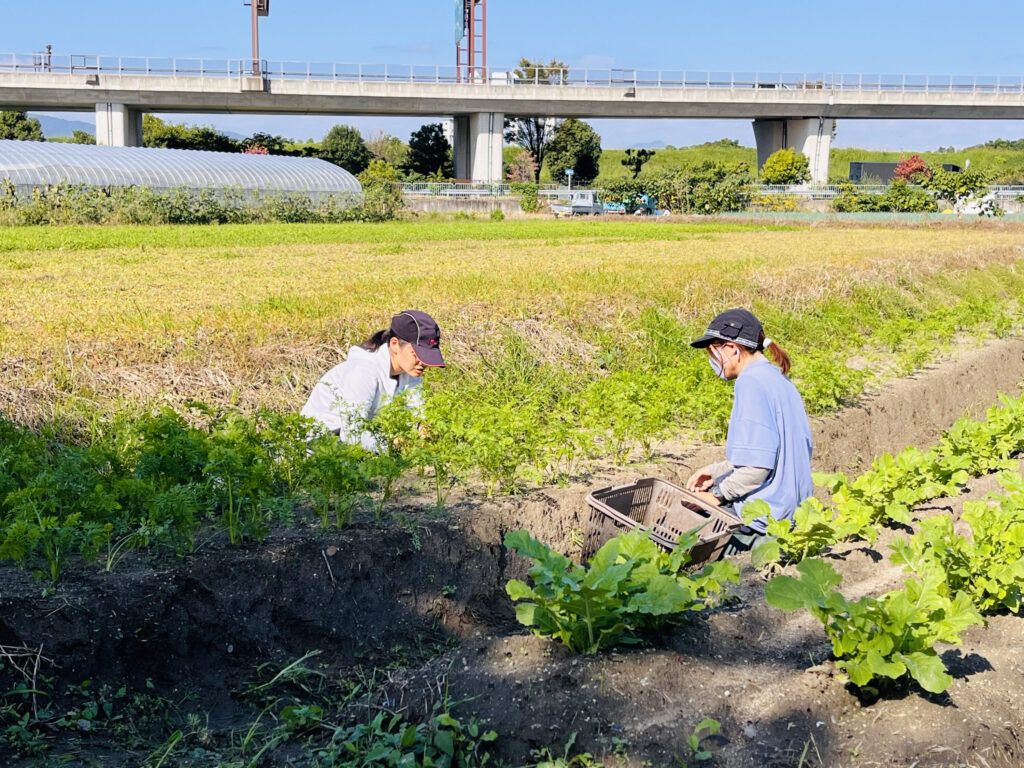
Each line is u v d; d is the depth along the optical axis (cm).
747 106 7269
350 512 554
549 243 2622
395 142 10694
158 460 506
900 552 478
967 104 7256
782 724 386
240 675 450
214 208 4278
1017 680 425
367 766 366
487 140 7062
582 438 679
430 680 415
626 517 530
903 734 380
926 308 1753
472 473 661
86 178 4325
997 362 1298
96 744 379
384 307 1138
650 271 1628
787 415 556
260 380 870
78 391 775
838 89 7250
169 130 8281
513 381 994
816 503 543
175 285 1361
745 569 544
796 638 472
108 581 442
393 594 520
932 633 405
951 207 5803
